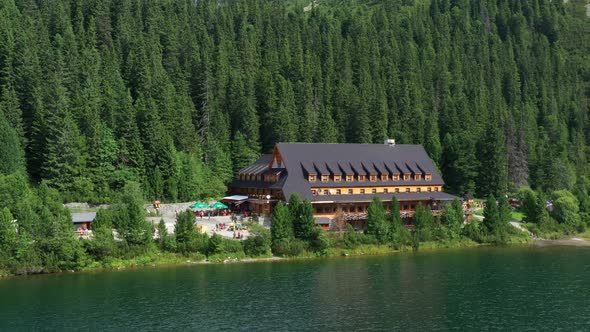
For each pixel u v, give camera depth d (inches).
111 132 5585.6
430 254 4670.3
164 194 5506.9
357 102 7317.9
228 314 3053.6
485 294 3462.1
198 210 5280.5
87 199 5088.6
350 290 3508.9
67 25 7396.7
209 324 2906.0
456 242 5054.1
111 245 4050.2
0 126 4945.9
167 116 6146.7
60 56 6220.5
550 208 6235.2
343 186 5231.3
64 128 5196.9
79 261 3924.7
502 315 3075.8
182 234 4291.3
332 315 3043.8
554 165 7362.2
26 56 5920.3
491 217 5280.5
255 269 4033.0
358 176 5344.5
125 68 7155.5
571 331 2832.2
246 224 4849.9
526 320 2994.6
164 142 5620.1
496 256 4596.5
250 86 7047.2
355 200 5177.2
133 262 4069.9
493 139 6756.9
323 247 4507.9
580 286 3641.7
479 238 5172.2
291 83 7647.6
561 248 5022.1
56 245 3902.6
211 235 4542.3
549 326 2903.5
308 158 5369.1
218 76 7224.4
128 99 5762.8
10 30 6387.8
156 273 3892.7
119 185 5398.6
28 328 2847.0
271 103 6914.4
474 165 6668.3
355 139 7111.2
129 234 4156.0
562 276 3900.1
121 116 5718.5
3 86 5689.0
